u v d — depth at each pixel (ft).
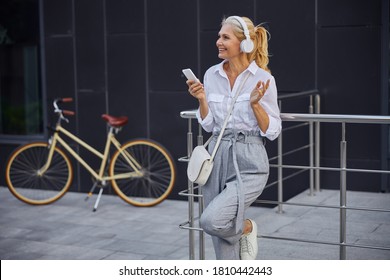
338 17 24.72
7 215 25.89
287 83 25.61
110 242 22.00
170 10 26.71
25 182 28.60
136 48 27.48
